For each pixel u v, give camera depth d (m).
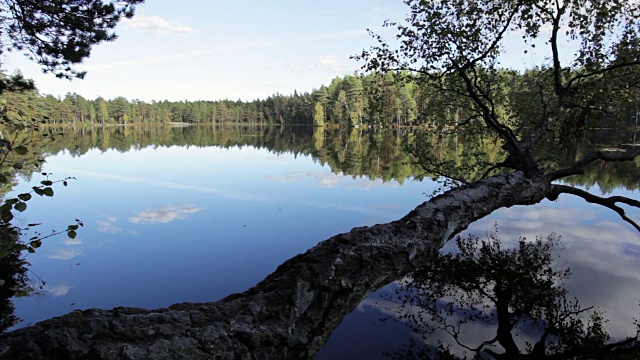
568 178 14.09
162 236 7.32
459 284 4.70
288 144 35.47
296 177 15.28
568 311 3.95
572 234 6.88
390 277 2.20
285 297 1.74
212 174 16.17
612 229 7.27
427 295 4.38
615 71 5.37
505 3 5.27
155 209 9.70
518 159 4.64
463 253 5.83
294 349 1.69
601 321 3.70
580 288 4.51
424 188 12.53
